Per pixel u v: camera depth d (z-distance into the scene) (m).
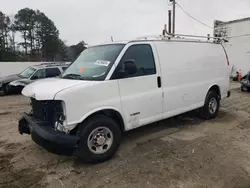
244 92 12.09
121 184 3.17
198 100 5.74
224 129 5.48
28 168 3.71
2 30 47.91
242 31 22.31
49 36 53.47
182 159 3.87
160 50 4.71
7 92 12.23
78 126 3.59
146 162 3.80
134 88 4.17
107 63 3.98
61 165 3.79
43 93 3.38
